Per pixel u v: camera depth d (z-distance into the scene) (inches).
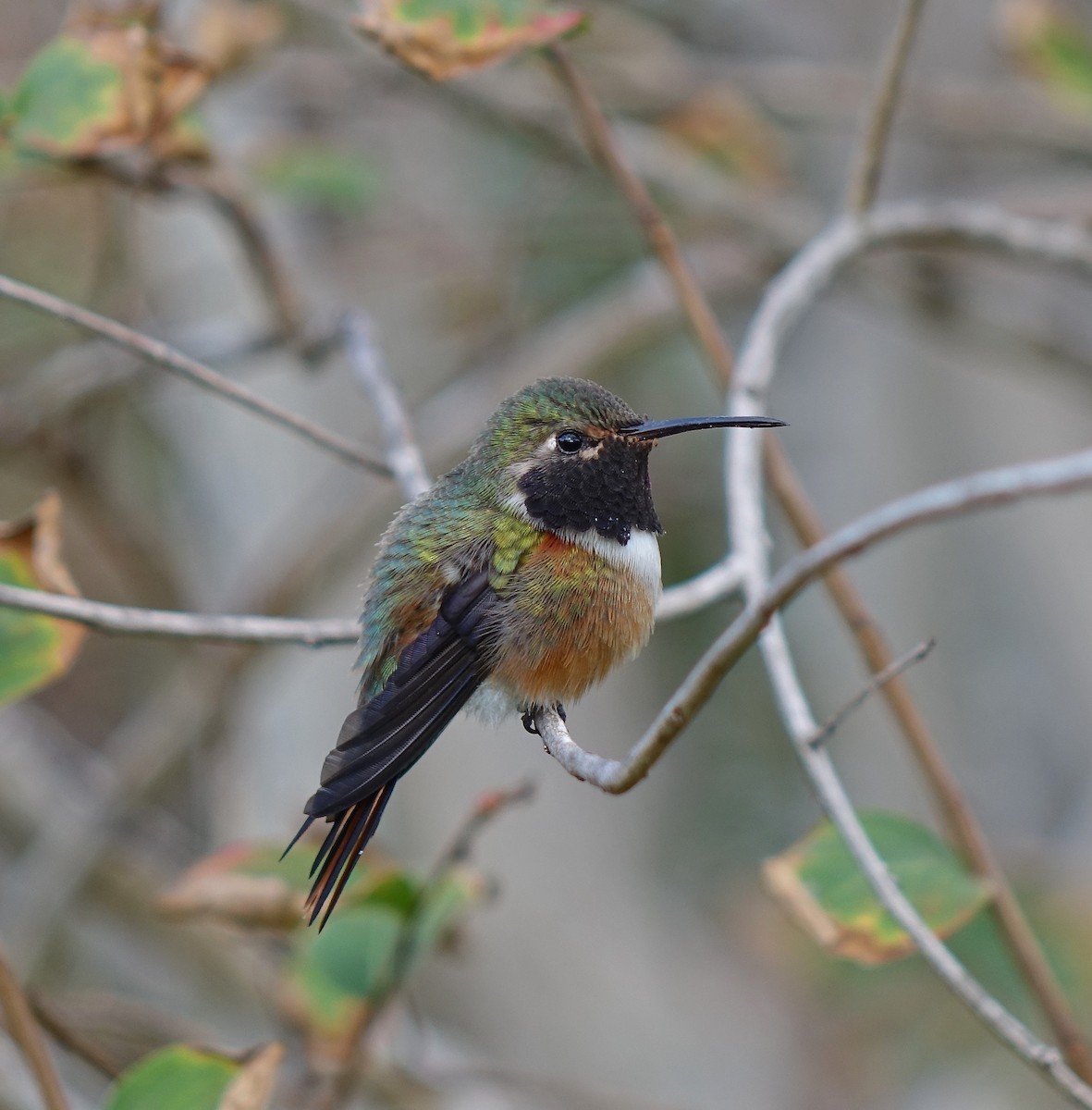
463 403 510.3
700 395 667.4
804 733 227.0
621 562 260.4
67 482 476.1
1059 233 340.8
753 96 546.3
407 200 598.9
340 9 514.3
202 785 503.2
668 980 569.3
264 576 473.4
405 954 278.5
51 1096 236.1
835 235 328.2
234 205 343.0
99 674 690.8
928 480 556.7
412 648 249.8
